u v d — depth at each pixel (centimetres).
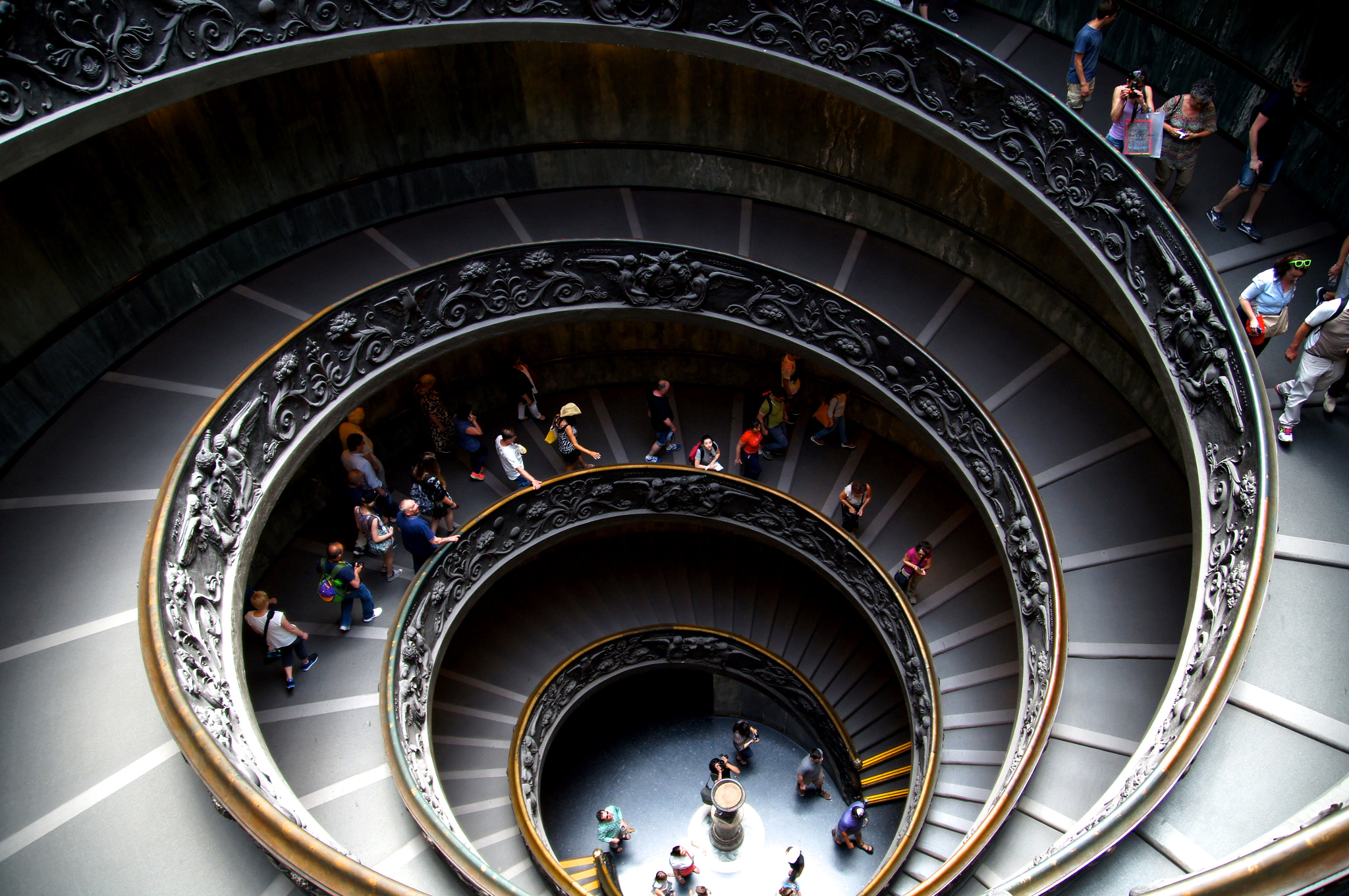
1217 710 625
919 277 1487
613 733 1978
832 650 1764
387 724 1074
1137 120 1016
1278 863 345
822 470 1642
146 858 667
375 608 1290
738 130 1524
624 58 1445
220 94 1190
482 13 1195
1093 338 1316
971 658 1363
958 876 820
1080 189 1044
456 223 1505
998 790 929
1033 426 1271
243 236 1301
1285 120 945
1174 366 934
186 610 807
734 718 1995
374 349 1270
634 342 1722
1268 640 723
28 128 858
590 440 1681
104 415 1116
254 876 655
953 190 1412
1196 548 849
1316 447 877
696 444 1688
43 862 669
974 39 1356
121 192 1130
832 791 1830
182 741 631
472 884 857
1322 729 661
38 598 903
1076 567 1103
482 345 1598
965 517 1556
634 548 1908
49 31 852
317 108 1317
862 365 1410
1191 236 898
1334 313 795
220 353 1214
